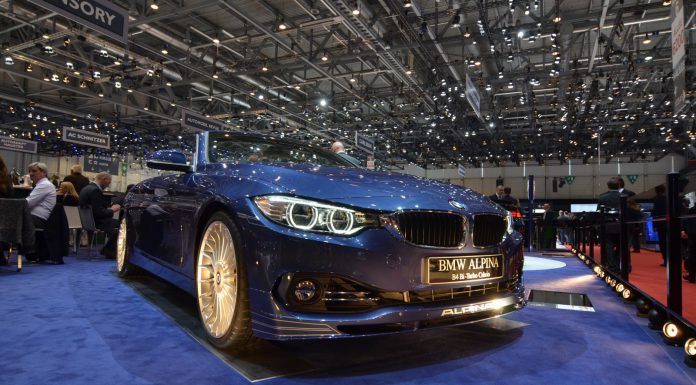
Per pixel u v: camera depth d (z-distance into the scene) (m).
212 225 1.92
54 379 1.50
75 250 5.74
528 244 9.84
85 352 1.77
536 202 28.28
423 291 1.68
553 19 8.79
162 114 16.83
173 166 2.33
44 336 1.98
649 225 7.16
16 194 5.77
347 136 21.55
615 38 11.80
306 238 1.56
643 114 17.25
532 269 5.45
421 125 19.45
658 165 25.72
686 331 2.03
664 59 11.20
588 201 26.95
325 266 1.56
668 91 13.51
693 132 17.83
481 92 15.01
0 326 2.13
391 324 1.60
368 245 1.60
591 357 1.88
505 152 25.80
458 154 26.70
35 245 4.67
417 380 1.57
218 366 1.65
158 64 12.09
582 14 9.07
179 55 13.05
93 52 12.23
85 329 2.10
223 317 1.79
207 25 10.83
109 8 5.21
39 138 25.58
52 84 13.66
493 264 1.88
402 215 1.66
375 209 1.64
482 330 2.29
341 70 14.30
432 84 13.74
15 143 18.67
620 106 16.09
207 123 13.70
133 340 1.94
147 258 2.86
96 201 5.12
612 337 2.20
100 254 5.64
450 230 1.76
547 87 15.05
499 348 1.97
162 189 2.66
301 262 1.55
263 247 1.59
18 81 16.38
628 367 1.76
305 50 12.42
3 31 10.32
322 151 3.05
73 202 5.88
